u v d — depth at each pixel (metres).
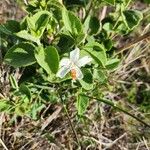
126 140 0.22
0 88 0.19
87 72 0.17
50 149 0.20
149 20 0.26
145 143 0.21
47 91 0.19
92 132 0.21
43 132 0.20
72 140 0.21
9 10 0.24
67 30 0.16
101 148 0.22
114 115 0.23
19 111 0.18
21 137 0.20
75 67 0.16
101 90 0.21
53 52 0.15
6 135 0.20
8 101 0.18
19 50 0.16
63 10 0.15
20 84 0.18
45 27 0.16
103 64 0.16
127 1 0.18
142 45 0.25
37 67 0.18
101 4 0.18
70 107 0.21
